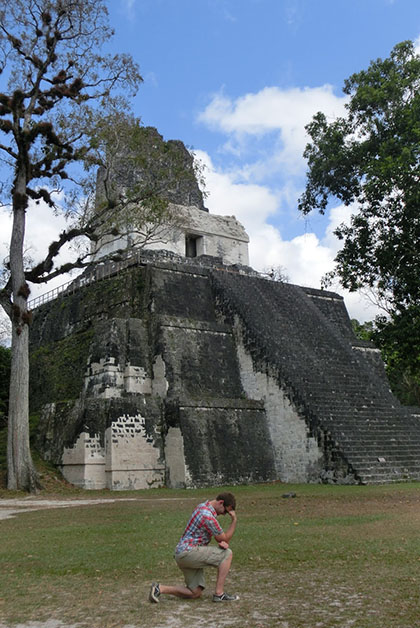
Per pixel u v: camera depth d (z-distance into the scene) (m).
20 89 18.42
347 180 24.36
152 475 19.41
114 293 25.73
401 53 23.27
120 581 5.87
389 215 23.25
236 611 4.75
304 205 25.19
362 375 23.47
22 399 18.08
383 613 4.52
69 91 19.75
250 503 12.98
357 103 23.39
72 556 7.15
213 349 23.14
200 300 25.36
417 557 6.43
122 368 21.58
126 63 20.06
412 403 45.28
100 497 16.41
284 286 28.88
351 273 24.78
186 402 19.83
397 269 23.73
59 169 20.39
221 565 5.11
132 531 8.99
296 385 20.75
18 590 5.61
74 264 20.52
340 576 5.76
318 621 4.40
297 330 25.03
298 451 19.95
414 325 23.56
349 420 19.97
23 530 9.59
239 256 33.25
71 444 19.48
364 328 39.62
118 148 20.86
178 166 21.73
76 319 27.59
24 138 18.42
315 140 24.69
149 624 4.47
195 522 5.23
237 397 22.80
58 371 25.88
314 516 10.27
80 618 4.67
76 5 18.72
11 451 17.77
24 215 18.97
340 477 18.05
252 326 23.44
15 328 18.42
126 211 22.00
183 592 5.12
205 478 19.19
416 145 21.23
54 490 18.14
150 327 22.70
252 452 20.52
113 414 19.19
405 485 16.30
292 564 6.39
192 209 31.86
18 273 18.55
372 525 8.88
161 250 28.44
